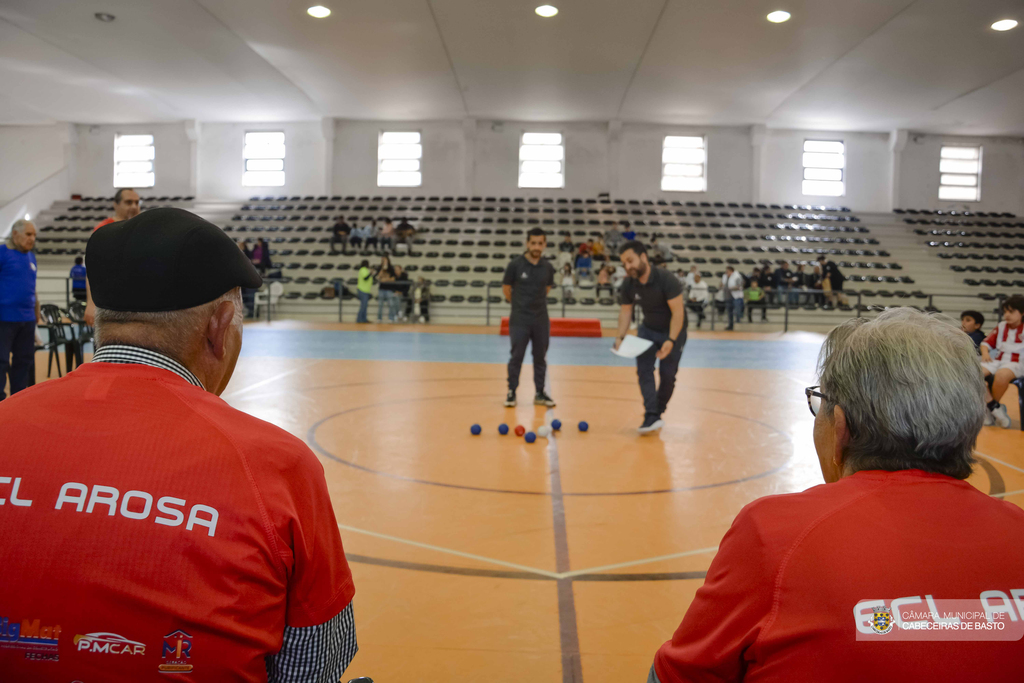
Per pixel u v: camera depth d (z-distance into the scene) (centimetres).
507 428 529
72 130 2350
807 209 2283
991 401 611
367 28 1471
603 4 1330
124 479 84
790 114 2123
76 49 1628
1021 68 1673
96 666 82
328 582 97
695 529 325
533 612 241
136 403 90
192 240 96
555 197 2302
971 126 2223
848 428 104
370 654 212
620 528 325
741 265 2055
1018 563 88
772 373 920
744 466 443
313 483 96
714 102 2006
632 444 502
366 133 2306
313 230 2136
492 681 199
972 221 2284
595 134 2297
